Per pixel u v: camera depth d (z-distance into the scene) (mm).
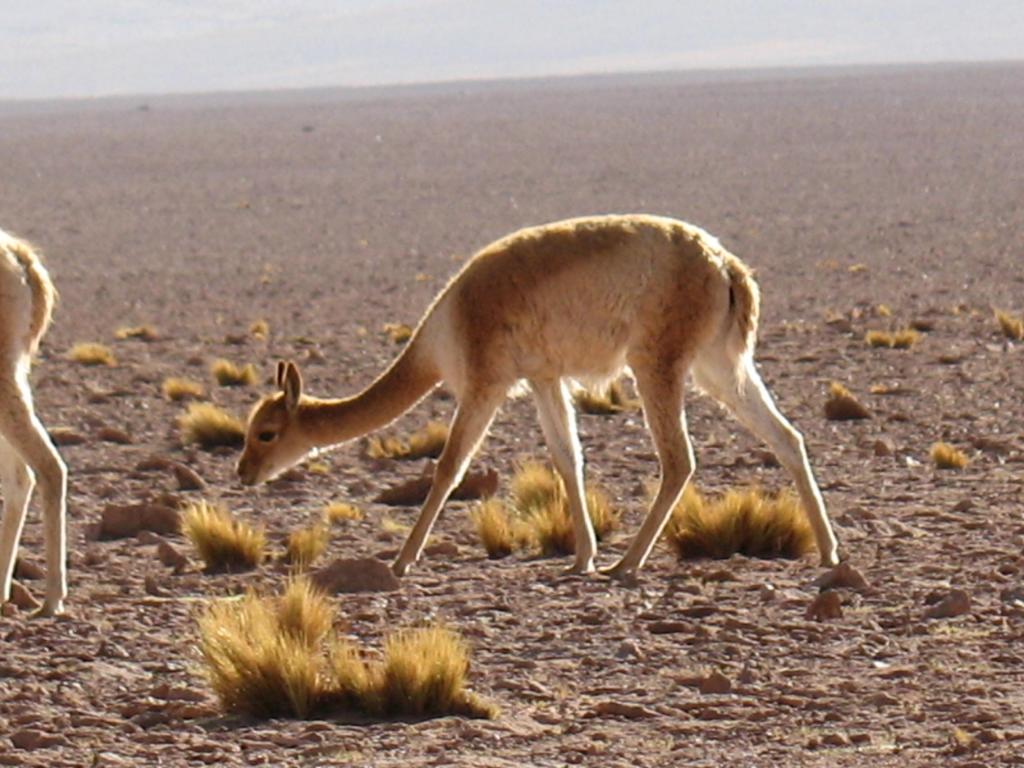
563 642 35938
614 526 50344
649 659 34219
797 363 90375
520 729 29078
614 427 72500
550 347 43312
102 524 52094
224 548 47031
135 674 34188
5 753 28172
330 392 84000
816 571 43125
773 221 197500
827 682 31750
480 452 67000
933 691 30781
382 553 47625
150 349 105875
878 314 111938
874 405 75812
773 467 61688
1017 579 40719
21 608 41594
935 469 60344
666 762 26734
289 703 30938
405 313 123250
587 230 43281
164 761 27703
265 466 46625
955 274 138500
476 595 41344
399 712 30766
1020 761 25656
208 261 174000
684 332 42906
